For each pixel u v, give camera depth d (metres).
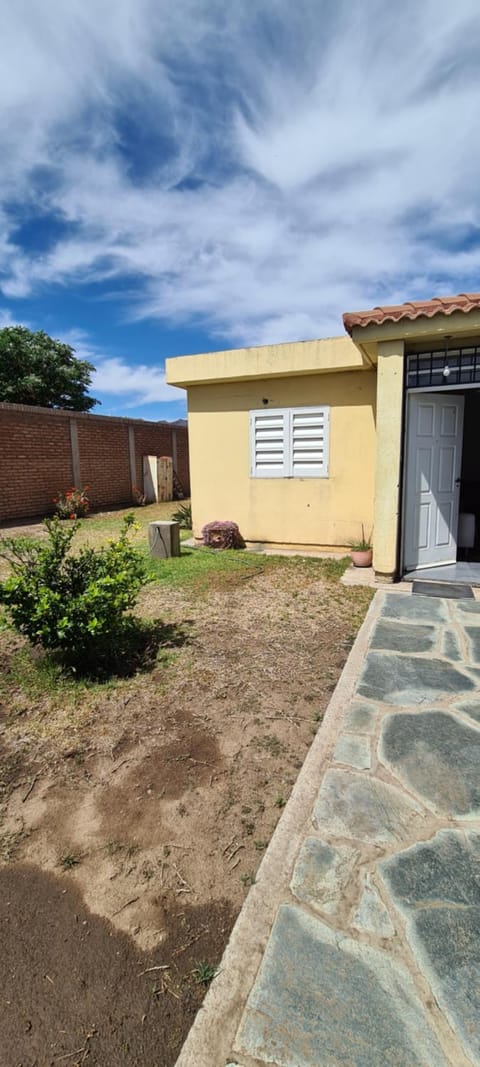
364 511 7.49
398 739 2.76
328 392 7.43
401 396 5.65
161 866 1.99
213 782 2.48
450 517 6.77
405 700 3.20
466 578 6.15
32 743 2.84
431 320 5.14
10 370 21.80
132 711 3.17
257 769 2.57
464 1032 1.34
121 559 4.09
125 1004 1.48
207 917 1.76
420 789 2.35
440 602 5.29
